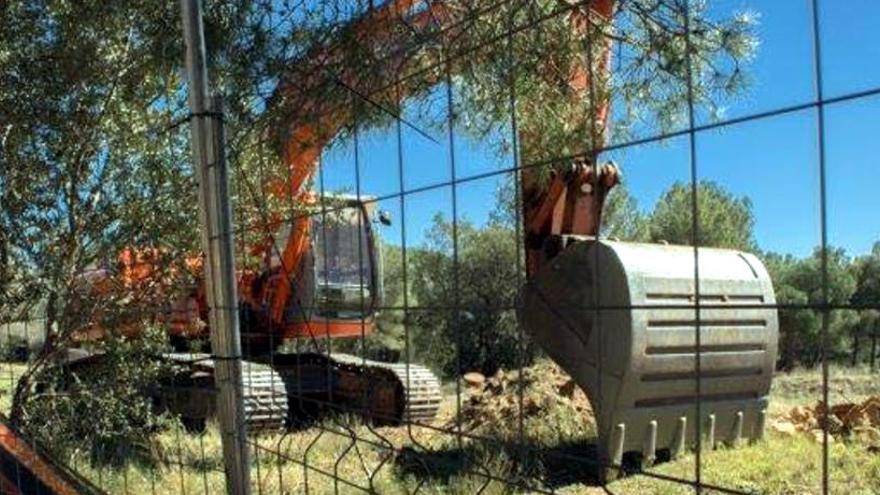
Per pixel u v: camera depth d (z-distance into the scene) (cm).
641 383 623
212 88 333
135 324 612
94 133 564
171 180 585
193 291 628
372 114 297
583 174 637
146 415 618
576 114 405
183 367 645
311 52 313
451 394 1038
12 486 359
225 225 291
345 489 482
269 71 323
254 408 372
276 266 698
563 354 645
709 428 671
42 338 596
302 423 356
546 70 384
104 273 606
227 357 291
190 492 532
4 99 551
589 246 629
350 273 634
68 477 369
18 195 568
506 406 855
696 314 168
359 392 810
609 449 614
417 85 296
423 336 689
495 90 347
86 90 548
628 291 614
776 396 1051
